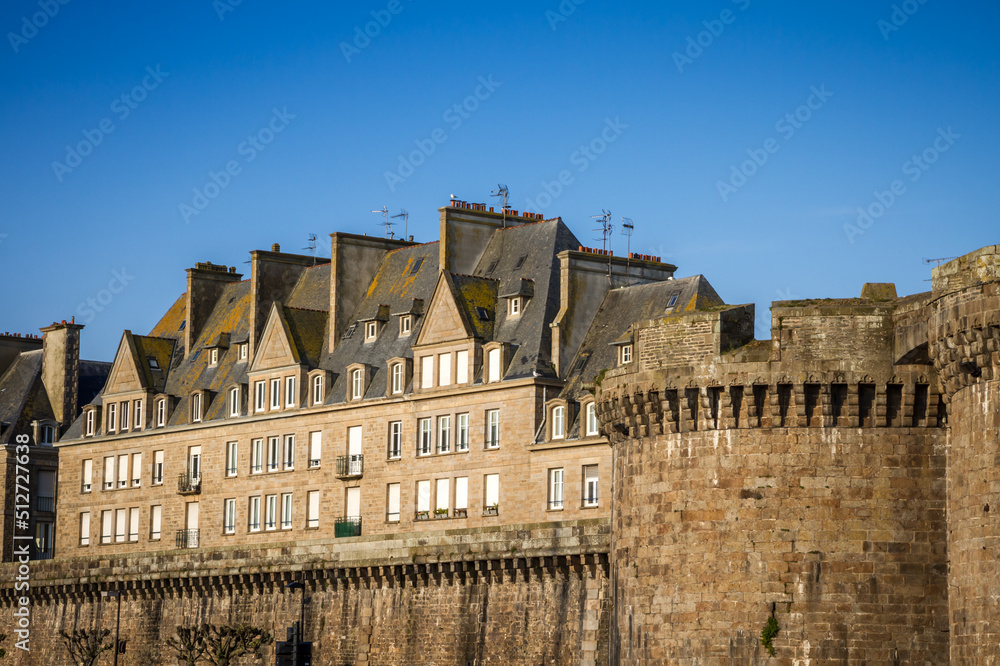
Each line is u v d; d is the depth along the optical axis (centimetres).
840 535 5844
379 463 10881
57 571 11362
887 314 5853
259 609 9994
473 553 8544
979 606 5344
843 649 5797
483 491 10219
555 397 10019
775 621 5869
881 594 5797
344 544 9400
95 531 12769
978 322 5244
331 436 11219
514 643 8344
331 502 11131
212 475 11975
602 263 10500
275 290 12225
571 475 9706
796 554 5875
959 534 5500
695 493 6069
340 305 11606
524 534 8294
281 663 6256
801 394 5888
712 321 6097
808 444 5903
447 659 8712
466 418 10412
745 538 5950
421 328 10744
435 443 10562
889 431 5853
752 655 5891
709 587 5997
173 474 12250
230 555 10131
